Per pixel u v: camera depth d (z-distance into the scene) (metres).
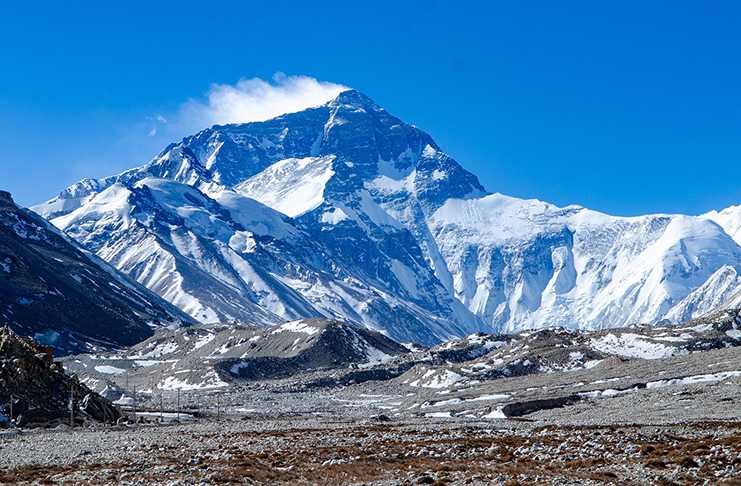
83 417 121.50
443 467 61.72
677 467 55.38
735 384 140.75
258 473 61.28
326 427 122.75
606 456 64.69
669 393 144.50
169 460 71.44
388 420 144.12
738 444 64.50
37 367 126.44
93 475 62.72
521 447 73.31
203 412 189.50
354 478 58.91
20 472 66.38
